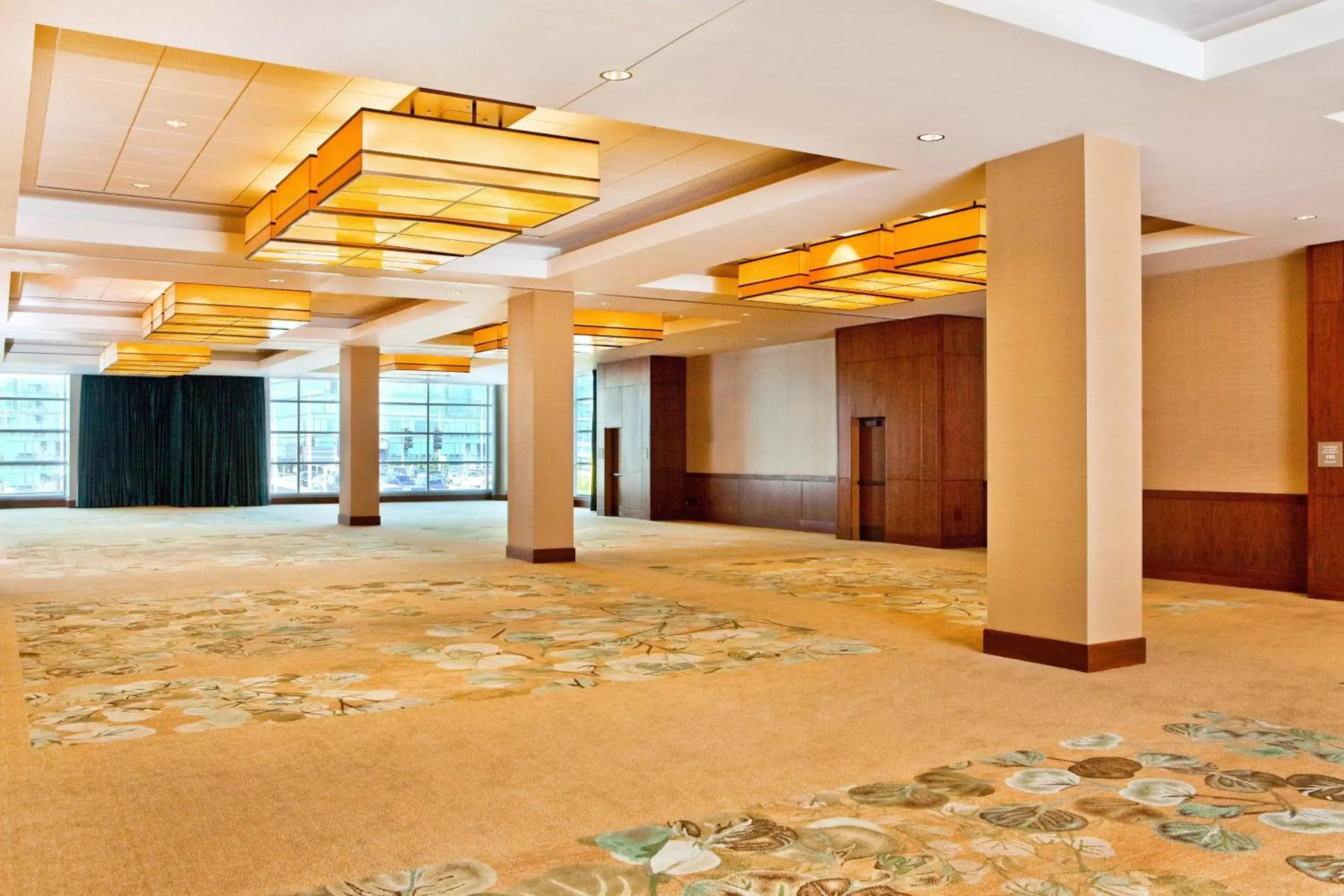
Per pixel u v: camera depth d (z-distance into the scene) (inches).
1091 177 330.6
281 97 354.6
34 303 792.9
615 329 772.6
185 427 1391.5
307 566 624.7
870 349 805.2
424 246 464.8
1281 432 519.5
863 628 402.9
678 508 1077.8
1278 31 270.1
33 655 350.6
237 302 650.8
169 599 483.2
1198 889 160.9
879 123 319.6
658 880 164.1
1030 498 343.0
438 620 422.6
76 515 1181.7
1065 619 330.6
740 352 1011.9
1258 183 388.2
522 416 658.2
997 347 354.9
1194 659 343.0
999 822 190.2
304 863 170.9
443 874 166.2
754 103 301.7
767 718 265.3
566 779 215.5
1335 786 211.6
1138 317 342.6
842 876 165.8
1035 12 252.1
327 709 276.2
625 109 307.4
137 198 486.3
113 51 314.3
